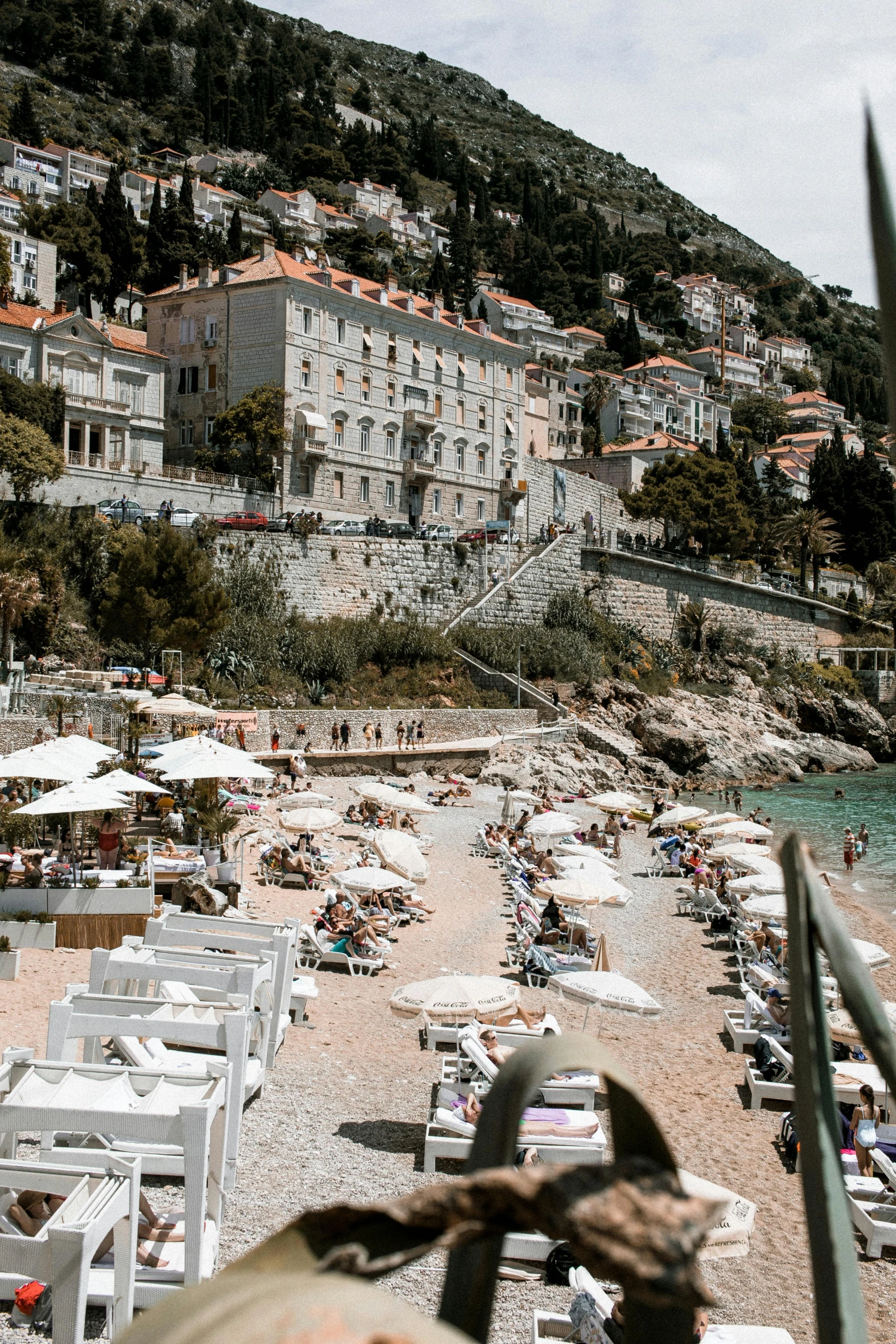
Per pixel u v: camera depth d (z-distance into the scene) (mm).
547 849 43062
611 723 77750
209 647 60031
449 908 33062
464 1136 14773
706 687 93250
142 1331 1438
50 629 52688
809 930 1990
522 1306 11727
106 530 57844
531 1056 1836
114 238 121625
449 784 59156
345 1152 14781
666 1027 23000
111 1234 11227
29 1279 10484
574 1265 12164
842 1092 17141
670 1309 1841
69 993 14102
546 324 196625
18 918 22344
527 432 127562
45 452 56250
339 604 71375
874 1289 12500
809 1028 1923
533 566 84375
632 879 41438
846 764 91250
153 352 79562
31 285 101500
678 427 186750
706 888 36031
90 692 44031
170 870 27609
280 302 77188
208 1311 1420
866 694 109625
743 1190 14969
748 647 102812
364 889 30156
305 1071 17906
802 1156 1878
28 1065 11836
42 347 68188
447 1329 1413
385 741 61906
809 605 112500
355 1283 1450
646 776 72625
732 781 78562
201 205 179500
